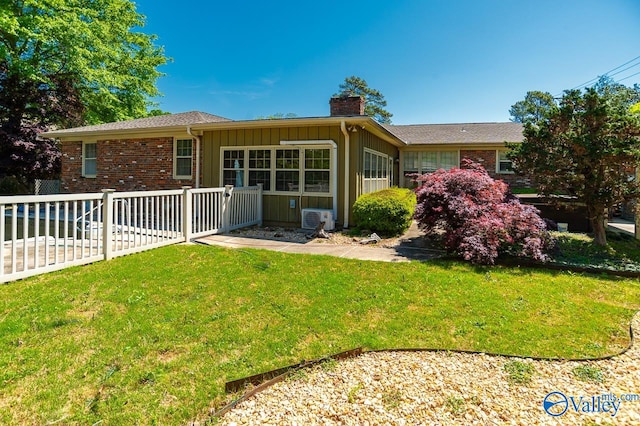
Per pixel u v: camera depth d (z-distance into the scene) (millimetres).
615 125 5910
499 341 3076
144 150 11531
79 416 2166
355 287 4340
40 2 13906
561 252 5988
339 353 2832
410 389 2416
